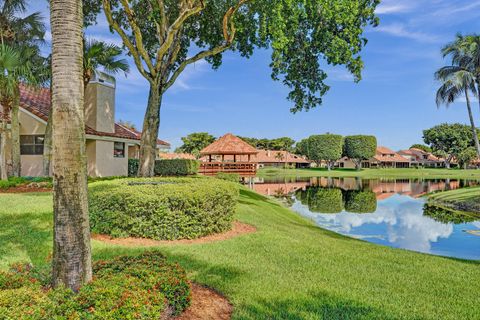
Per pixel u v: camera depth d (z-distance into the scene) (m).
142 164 13.16
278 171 67.81
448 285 4.98
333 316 3.84
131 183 9.62
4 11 15.10
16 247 5.99
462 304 4.29
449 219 14.96
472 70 24.97
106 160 19.48
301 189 30.75
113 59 15.72
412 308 4.13
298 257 6.14
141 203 7.02
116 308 2.80
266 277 5.04
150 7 12.73
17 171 14.98
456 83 24.61
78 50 3.35
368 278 5.18
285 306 4.07
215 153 30.78
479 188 24.58
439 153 80.88
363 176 55.41
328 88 14.95
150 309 2.99
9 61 12.59
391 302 4.29
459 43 24.67
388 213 16.70
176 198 7.13
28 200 9.88
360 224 13.67
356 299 4.33
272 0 11.45
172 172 24.06
